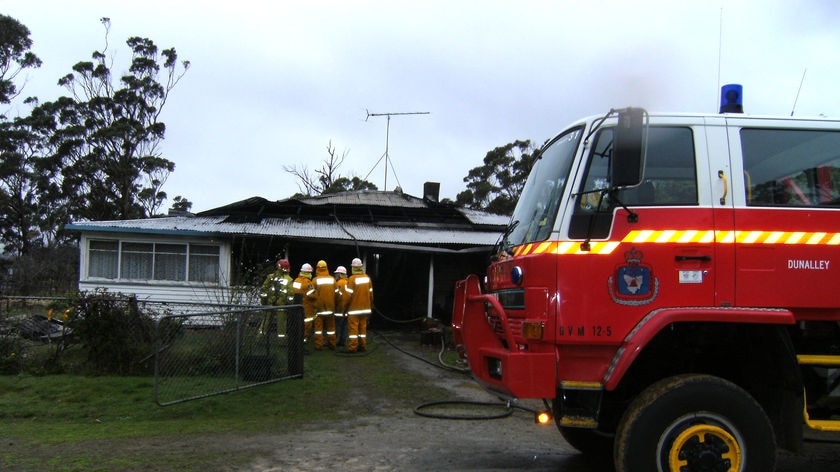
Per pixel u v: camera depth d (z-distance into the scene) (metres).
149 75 41.19
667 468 4.16
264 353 9.33
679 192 4.46
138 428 7.05
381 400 8.70
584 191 4.41
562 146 4.88
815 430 4.79
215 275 17.09
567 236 4.39
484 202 41.62
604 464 5.60
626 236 4.36
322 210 21.11
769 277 4.39
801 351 4.69
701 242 4.38
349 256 20.45
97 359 9.52
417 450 6.05
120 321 9.55
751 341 4.56
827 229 4.48
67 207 39.28
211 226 18.09
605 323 4.30
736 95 4.94
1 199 37.34
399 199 23.67
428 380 10.21
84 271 16.89
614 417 5.02
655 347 4.73
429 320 15.21
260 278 13.39
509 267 4.79
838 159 4.66
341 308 13.75
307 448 6.10
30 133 39.34
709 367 4.84
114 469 5.30
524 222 5.05
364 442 6.39
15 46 36.38
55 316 9.90
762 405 4.60
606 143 4.48
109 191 39.81
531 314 4.37
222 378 8.99
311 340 14.07
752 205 4.48
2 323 9.80
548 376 4.26
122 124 38.81
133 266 17.05
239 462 5.55
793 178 4.58
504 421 7.52
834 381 4.69
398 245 17.30
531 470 5.39
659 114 4.58
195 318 9.02
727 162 4.52
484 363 4.73
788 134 4.63
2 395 8.40
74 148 39.09
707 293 4.35
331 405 8.34
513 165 42.12
